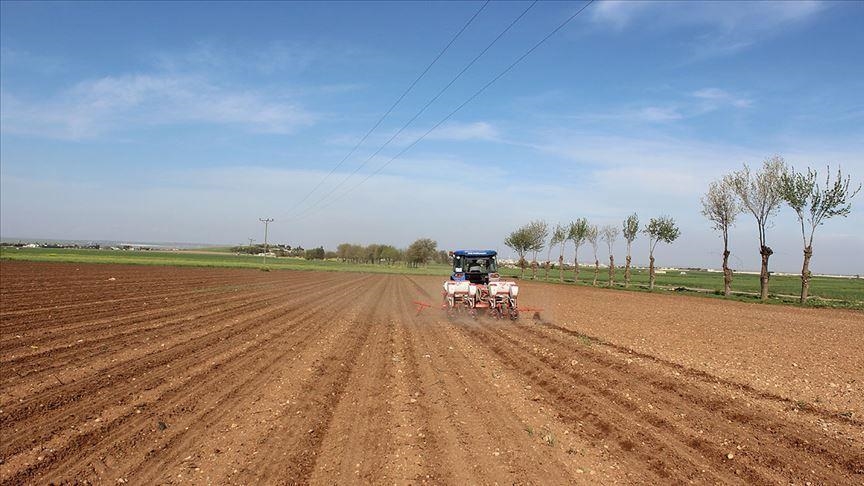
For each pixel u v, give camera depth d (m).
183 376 11.31
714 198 43.78
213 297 31.05
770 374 12.41
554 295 44.19
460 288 23.67
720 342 17.53
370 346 16.45
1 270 47.88
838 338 19.09
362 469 6.74
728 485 6.39
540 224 85.06
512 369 13.13
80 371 11.39
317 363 13.22
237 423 8.39
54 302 24.38
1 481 6.09
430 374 12.33
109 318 19.75
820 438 7.99
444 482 6.38
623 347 16.08
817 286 76.75
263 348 15.03
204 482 6.22
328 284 54.03
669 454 7.32
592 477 6.57
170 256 138.62
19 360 12.23
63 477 6.26
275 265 111.69
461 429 8.34
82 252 127.75
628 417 8.96
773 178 39.25
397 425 8.52
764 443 7.79
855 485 6.43
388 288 50.78
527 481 6.42
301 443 7.57
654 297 42.91
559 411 9.45
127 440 7.50
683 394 10.35
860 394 10.63
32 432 7.69
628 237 58.91
